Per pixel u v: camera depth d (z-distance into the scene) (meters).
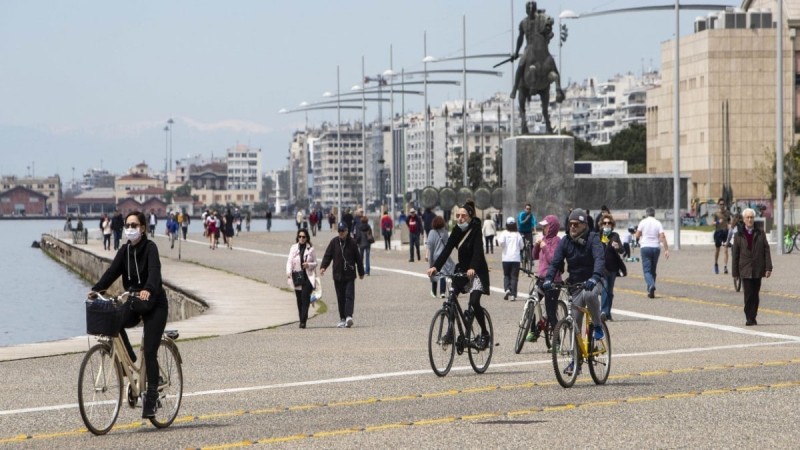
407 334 61.97
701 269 116.88
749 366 46.06
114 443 31.48
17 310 148.00
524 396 39.12
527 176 147.62
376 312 76.25
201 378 45.44
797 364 46.69
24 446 31.28
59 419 35.91
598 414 34.94
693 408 35.78
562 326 41.00
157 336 33.31
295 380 44.41
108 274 33.50
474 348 45.50
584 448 29.53
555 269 41.94
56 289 184.38
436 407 37.12
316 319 73.25
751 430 31.86
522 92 151.50
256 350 55.25
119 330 33.09
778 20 148.38
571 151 147.62
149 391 33.19
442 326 44.66
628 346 54.09
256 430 33.34
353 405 37.97
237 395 40.72
